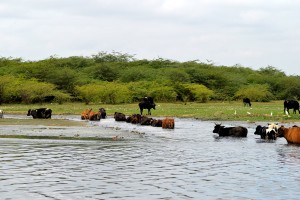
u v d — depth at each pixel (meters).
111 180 16.81
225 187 15.77
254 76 152.75
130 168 19.44
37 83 105.12
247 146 28.44
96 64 148.88
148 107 65.44
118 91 103.00
